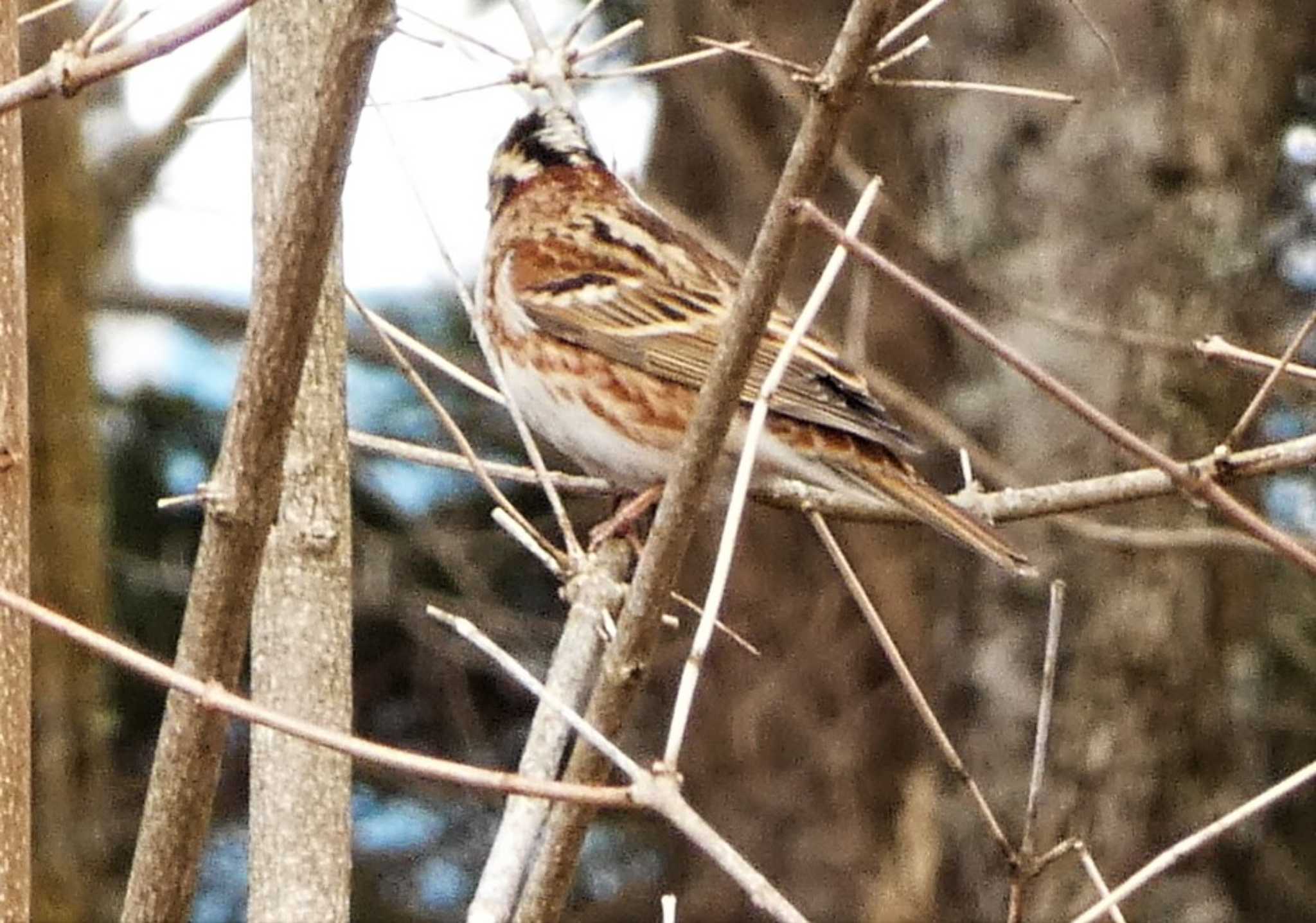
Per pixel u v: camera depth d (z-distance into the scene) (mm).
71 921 13188
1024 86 13555
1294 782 5609
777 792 14734
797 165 5434
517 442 15375
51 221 13648
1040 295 13438
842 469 8914
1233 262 13258
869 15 5266
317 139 5473
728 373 5660
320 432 7086
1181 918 13445
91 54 5363
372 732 15992
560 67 7945
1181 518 13156
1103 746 13250
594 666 7145
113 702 15586
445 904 15711
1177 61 13344
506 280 10070
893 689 14656
